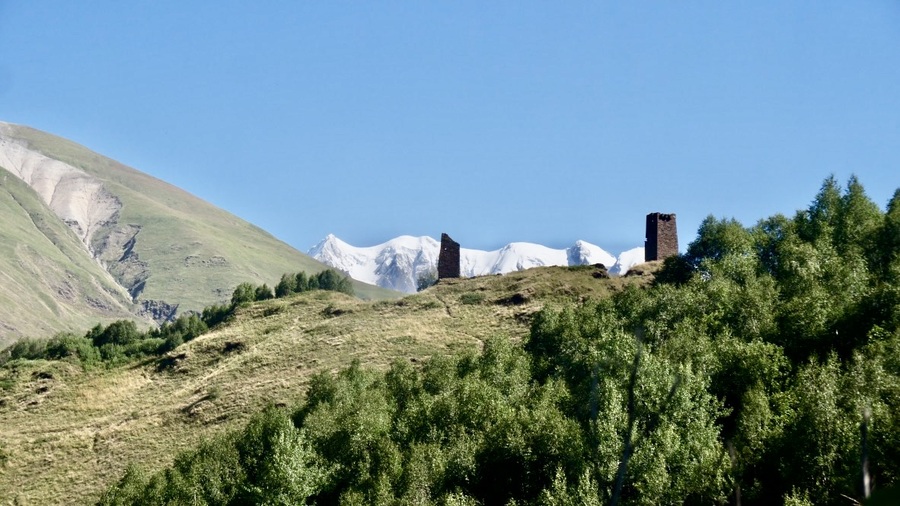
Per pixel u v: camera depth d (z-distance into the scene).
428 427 61.00
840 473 37.88
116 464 85.19
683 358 56.75
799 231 94.88
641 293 84.12
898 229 79.12
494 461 53.00
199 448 73.31
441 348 98.25
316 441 66.25
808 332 60.00
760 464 42.84
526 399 61.91
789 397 47.53
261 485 60.84
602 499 41.62
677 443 43.22
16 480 86.12
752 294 67.56
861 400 39.56
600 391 48.53
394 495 53.09
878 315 58.66
